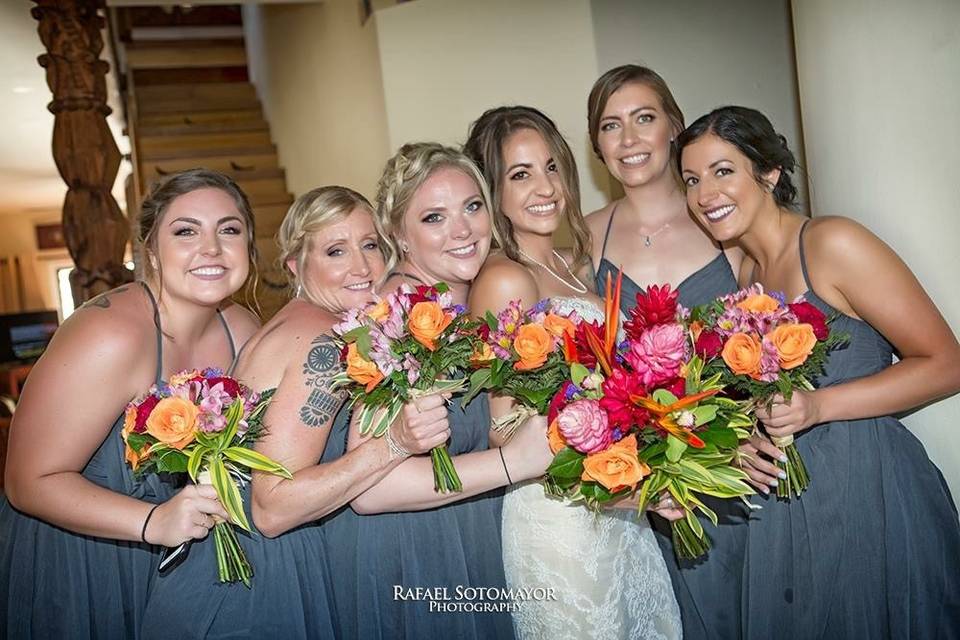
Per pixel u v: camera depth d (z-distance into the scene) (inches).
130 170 370.6
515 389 80.1
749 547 96.1
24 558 90.9
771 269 97.4
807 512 92.5
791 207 99.0
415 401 78.2
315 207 89.8
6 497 94.7
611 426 73.6
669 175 113.1
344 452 88.0
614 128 110.6
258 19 352.2
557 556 85.6
